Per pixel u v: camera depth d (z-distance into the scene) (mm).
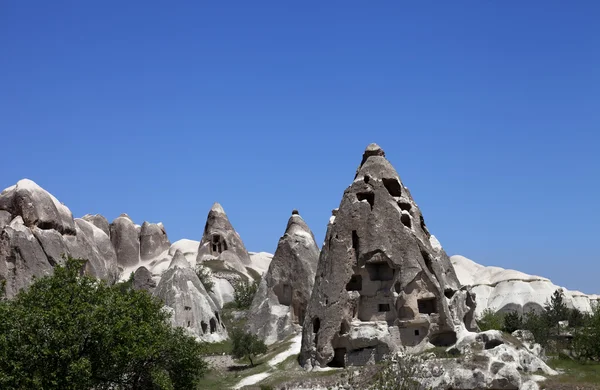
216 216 128125
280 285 85000
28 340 40531
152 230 145875
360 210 63094
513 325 78438
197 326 81438
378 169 65062
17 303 43812
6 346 39875
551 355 61094
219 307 102500
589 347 60500
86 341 41969
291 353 67250
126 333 42594
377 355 58875
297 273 84625
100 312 42281
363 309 61781
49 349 40219
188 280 84625
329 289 61312
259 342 68375
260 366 64125
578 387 48281
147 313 47875
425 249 62031
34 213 90188
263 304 84312
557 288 113625
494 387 49469
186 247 139750
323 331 60344
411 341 59875
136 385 46281
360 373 53875
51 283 44281
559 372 53750
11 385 39344
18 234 84875
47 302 42969
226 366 66688
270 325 82375
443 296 60469
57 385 39844
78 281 45594
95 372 42719
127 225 144500
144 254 143625
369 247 61938
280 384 54938
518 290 112875
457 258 134750
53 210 92875
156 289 83938
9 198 90875
